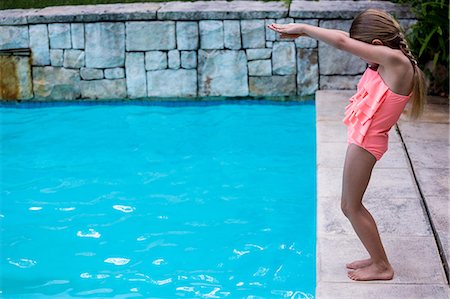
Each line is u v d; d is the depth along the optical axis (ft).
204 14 27.71
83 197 20.85
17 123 27.50
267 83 28.37
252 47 27.99
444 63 26.32
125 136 25.76
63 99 29.32
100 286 16.08
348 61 27.84
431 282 13.67
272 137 25.16
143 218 19.39
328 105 25.70
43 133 26.30
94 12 28.22
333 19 27.30
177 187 21.33
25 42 28.78
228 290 15.69
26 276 16.61
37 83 29.22
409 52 12.85
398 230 15.85
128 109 28.73
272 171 22.26
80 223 19.20
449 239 15.21
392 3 28.35
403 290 13.38
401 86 12.67
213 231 18.51
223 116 27.53
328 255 14.82
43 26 28.53
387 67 12.63
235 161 23.13
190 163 23.11
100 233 18.62
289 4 28.14
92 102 29.27
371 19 12.69
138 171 22.59
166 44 28.22
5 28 28.68
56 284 16.21
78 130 26.55
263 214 19.36
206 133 25.79
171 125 26.73
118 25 28.22
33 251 17.78
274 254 17.21
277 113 27.71
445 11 25.39
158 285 16.02
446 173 19.08
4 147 24.93
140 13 27.91
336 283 13.70
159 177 22.08
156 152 24.13
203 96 28.73
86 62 28.73
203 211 19.67
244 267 16.66
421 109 13.16
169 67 28.50
